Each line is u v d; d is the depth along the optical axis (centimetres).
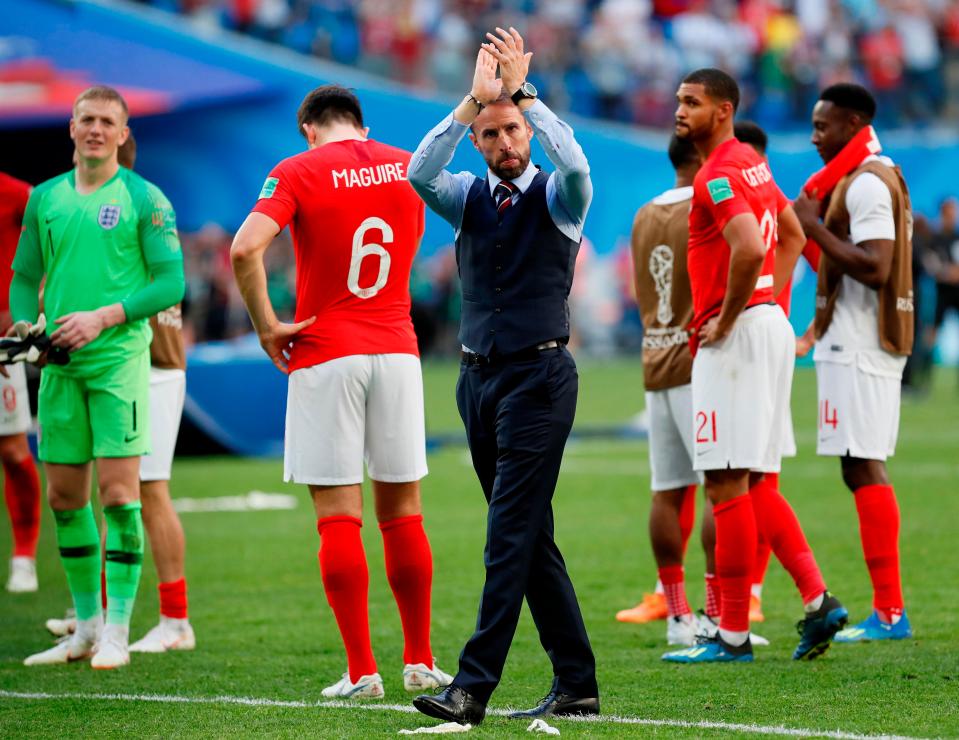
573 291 9769
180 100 6519
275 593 2791
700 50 9769
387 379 1873
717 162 2045
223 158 7194
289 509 4059
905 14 10088
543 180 1719
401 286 1912
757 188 2052
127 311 2098
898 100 9838
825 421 2298
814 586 2059
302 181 1855
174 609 2278
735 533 2078
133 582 2162
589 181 1678
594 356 9944
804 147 8850
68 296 2141
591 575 2933
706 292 2086
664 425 2338
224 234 7250
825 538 3272
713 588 2331
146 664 2138
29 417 2908
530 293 1703
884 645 2178
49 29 6191
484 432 1730
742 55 9844
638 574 2938
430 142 1711
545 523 1705
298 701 1844
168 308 2206
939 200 9131
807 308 8450
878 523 2250
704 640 2138
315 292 1872
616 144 8981
